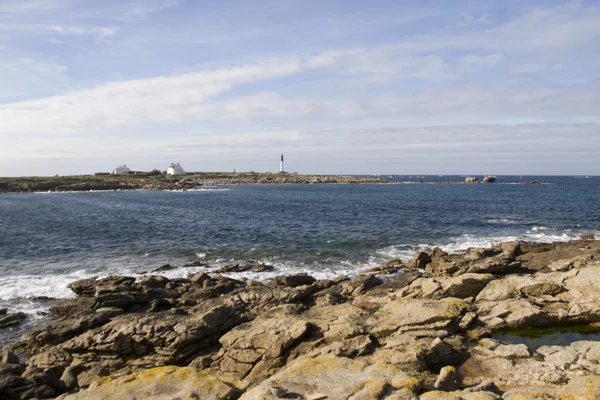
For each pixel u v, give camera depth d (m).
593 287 21.17
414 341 16.03
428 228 50.19
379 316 18.69
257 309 21.86
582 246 35.47
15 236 45.59
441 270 28.44
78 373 15.93
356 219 58.78
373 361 14.59
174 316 18.73
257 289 24.92
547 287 21.62
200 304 22.69
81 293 25.00
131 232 48.28
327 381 10.84
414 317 17.98
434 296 21.95
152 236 45.56
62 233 47.66
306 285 24.61
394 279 28.09
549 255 32.12
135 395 10.11
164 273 30.33
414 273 29.34
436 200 94.31
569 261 28.69
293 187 177.38
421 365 14.38
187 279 27.02
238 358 15.94
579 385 10.11
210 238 44.12
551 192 125.06
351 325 17.27
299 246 39.69
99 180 166.88
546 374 13.60
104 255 36.50
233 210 72.56
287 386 10.52
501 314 19.14
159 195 119.88
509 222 55.31
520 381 13.58
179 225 53.56
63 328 18.45
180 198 106.00
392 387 10.38
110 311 19.95
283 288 24.52
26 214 67.12
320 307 21.03
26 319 21.52
